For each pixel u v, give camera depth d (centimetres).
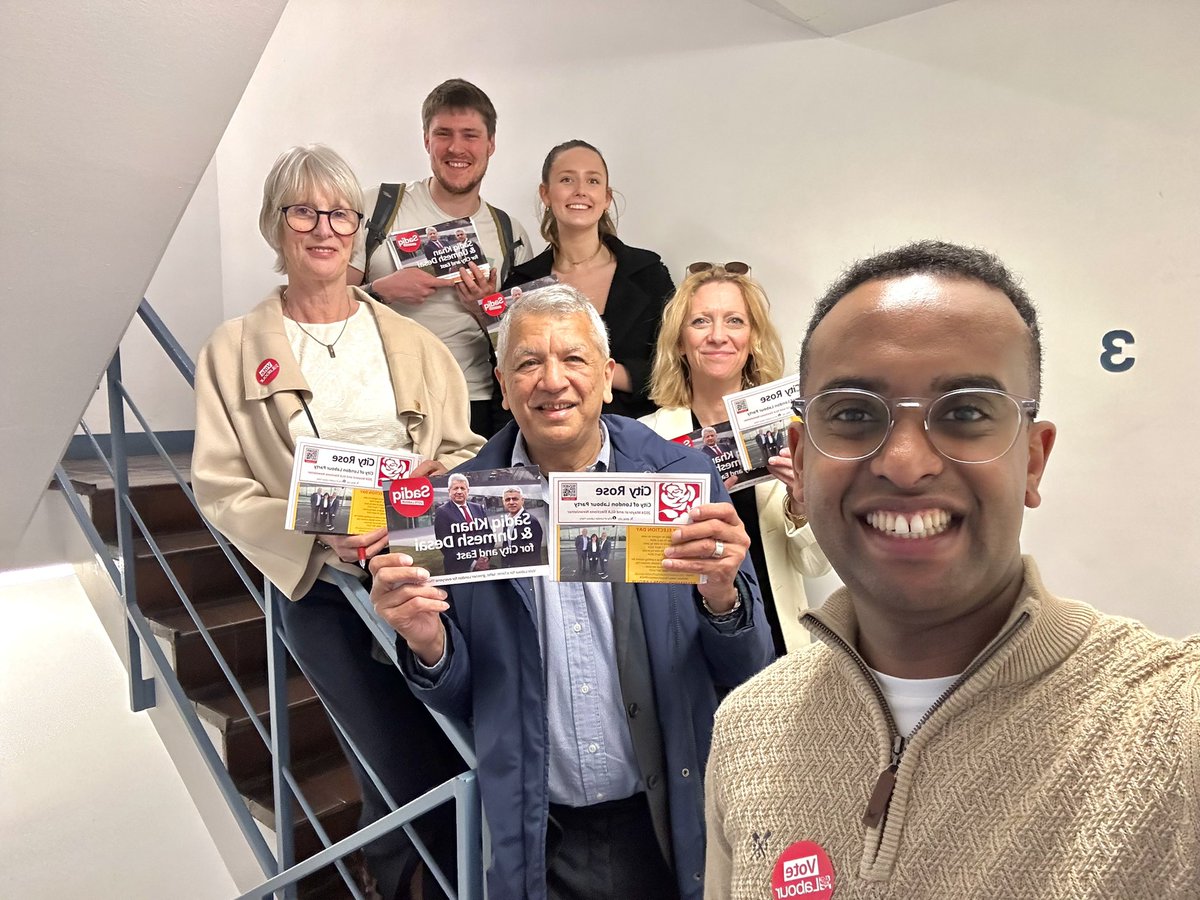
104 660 301
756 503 204
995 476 59
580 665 140
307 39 392
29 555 271
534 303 145
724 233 269
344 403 179
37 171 120
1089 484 214
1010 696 61
